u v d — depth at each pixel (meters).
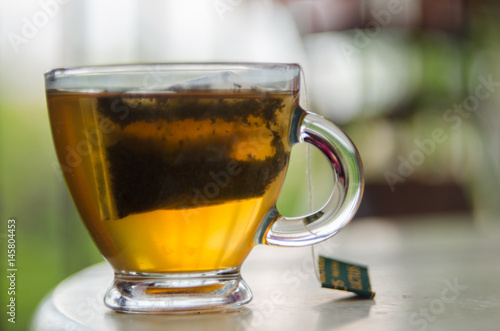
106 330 0.31
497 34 1.43
